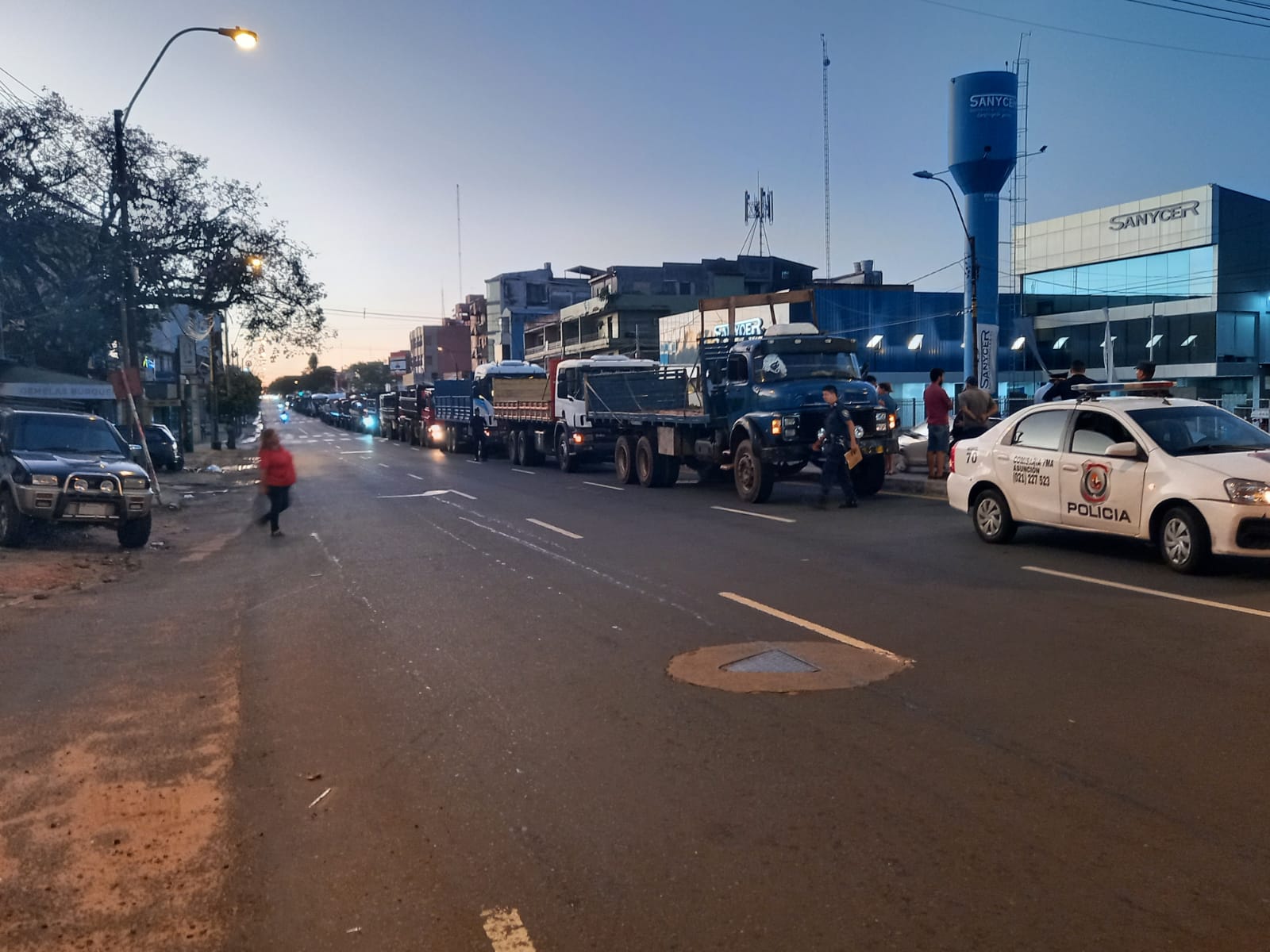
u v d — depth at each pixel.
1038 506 11.33
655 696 6.61
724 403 19.02
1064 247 67.81
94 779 5.46
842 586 9.88
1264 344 58.25
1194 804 4.62
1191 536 9.55
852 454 16.39
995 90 39.50
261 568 12.97
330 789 5.25
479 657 7.78
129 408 23.70
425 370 116.31
